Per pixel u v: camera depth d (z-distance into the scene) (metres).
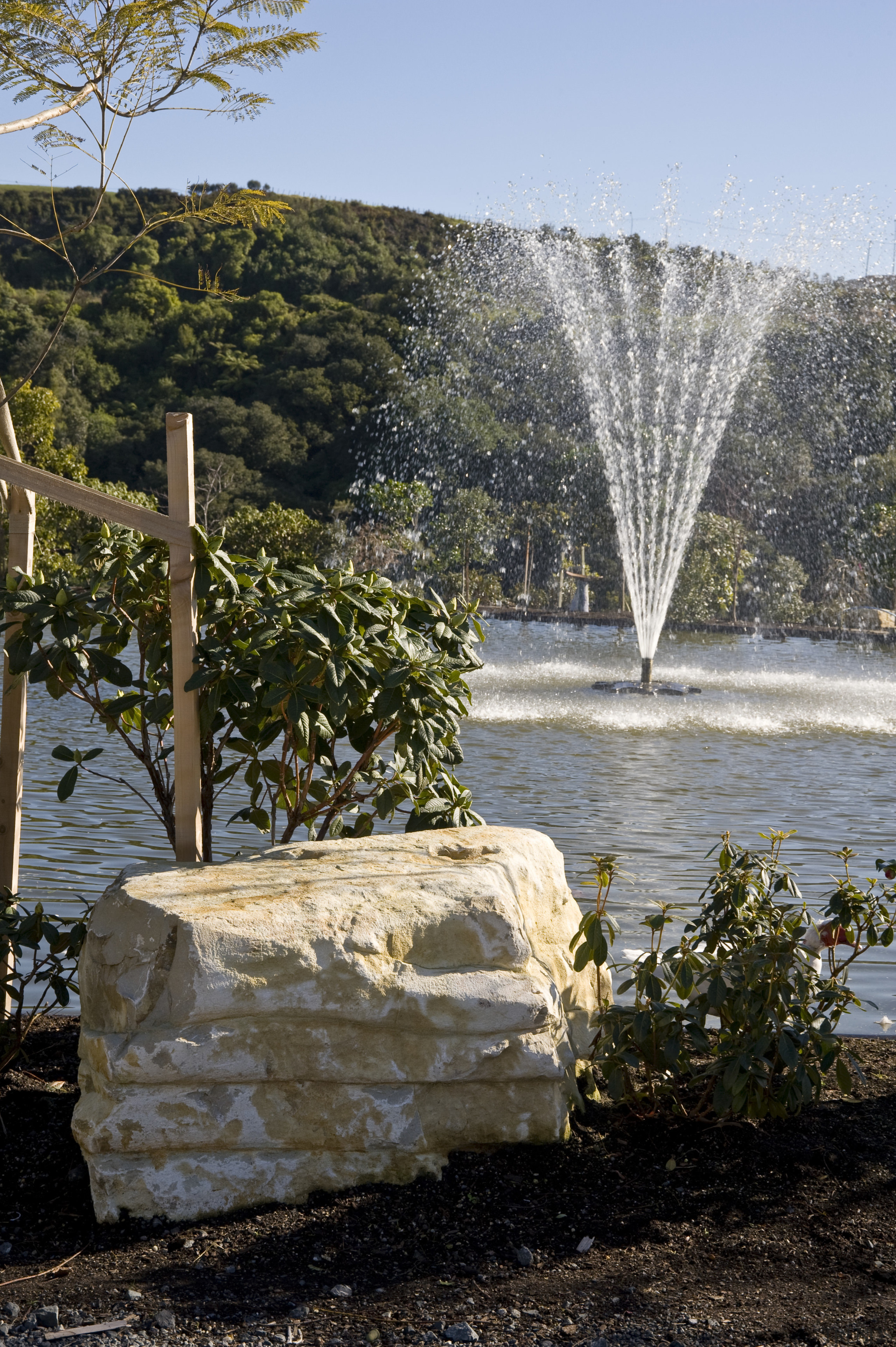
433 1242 2.43
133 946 2.57
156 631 3.47
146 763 3.63
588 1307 2.21
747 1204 2.62
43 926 3.19
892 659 24.23
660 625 17.16
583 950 3.04
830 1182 2.73
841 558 40.34
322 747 3.58
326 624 3.14
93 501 3.09
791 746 11.33
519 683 17.03
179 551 3.12
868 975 4.52
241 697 3.10
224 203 3.57
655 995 2.90
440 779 3.81
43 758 9.56
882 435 45.88
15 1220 2.53
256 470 63.59
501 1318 2.17
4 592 3.31
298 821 3.64
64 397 65.56
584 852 6.56
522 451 52.59
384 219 84.19
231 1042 2.51
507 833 3.35
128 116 3.48
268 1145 2.56
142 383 69.81
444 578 42.28
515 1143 2.78
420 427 57.22
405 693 3.24
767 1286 2.29
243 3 3.33
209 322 72.06
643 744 11.23
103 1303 2.21
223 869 2.92
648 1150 2.87
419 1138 2.65
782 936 2.99
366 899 2.68
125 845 6.42
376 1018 2.58
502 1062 2.72
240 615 3.28
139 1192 2.49
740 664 22.25
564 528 44.66
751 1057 2.80
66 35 3.29
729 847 3.33
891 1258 2.41
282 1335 2.11
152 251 76.56
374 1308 2.20
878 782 9.33
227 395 68.56
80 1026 3.54
